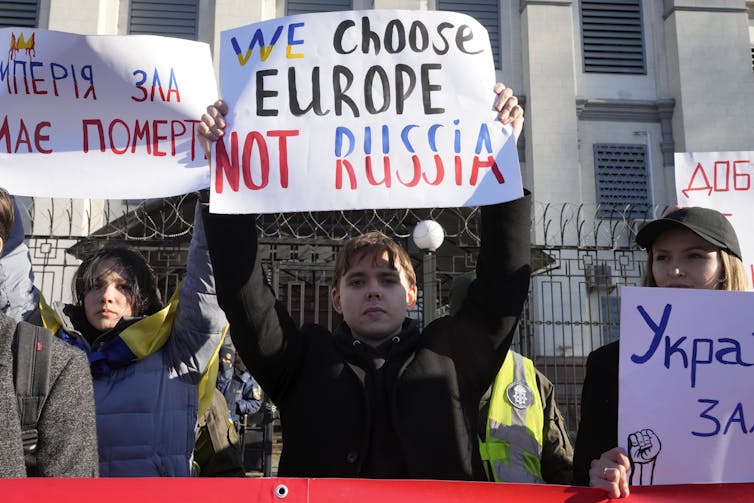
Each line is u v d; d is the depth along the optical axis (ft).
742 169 12.73
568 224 47.85
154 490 6.50
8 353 7.12
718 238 8.66
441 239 24.58
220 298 8.19
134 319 9.81
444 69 8.88
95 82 9.56
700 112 51.49
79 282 9.98
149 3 51.75
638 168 51.42
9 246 10.17
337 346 8.56
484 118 8.71
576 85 52.75
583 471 8.28
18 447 6.83
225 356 25.50
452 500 6.68
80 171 9.33
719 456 7.21
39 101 9.48
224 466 11.06
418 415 7.93
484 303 8.41
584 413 8.59
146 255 33.22
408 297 8.99
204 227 8.89
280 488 6.57
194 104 9.61
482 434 10.63
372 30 8.98
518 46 52.75
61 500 6.44
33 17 50.62
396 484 6.66
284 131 8.63
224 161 8.50
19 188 9.19
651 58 53.72
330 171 8.51
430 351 8.45
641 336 7.44
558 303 44.29
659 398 7.31
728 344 7.45
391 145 8.61
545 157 49.44
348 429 7.94
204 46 9.80
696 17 53.06
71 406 7.28
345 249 8.99
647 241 9.20
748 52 52.75
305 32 8.97
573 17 53.93
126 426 9.23
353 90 8.79
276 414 29.09
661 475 7.16
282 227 33.40
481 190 8.44
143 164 9.40
